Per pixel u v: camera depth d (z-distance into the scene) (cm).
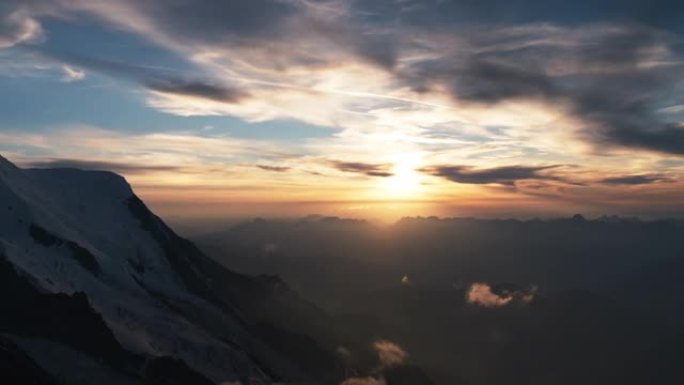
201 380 13588
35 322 13262
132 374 12825
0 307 13338
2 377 10781
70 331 13325
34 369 11475
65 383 11662
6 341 11944
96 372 12438
